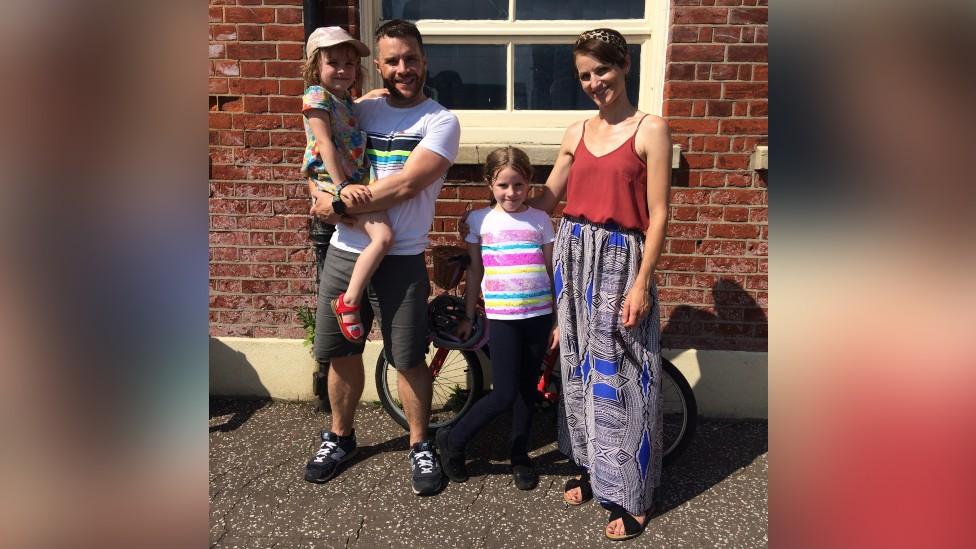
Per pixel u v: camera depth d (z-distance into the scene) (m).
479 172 3.61
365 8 3.54
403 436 3.48
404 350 2.91
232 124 3.61
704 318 3.65
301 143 3.61
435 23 3.67
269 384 3.82
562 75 3.72
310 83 2.78
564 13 3.65
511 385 2.90
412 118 2.76
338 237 2.87
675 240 3.60
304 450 3.33
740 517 2.82
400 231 2.82
